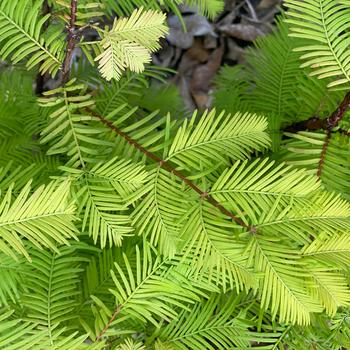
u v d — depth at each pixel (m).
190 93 1.18
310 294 0.68
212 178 0.74
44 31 0.72
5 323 0.63
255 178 0.69
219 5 0.75
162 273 0.70
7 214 0.63
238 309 0.75
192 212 0.69
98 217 0.67
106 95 0.80
